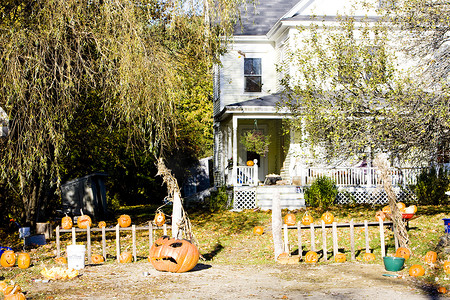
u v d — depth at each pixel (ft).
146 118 40.50
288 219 45.68
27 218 54.34
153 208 88.07
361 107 44.57
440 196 63.52
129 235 50.96
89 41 40.09
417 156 45.73
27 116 36.42
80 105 51.24
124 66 37.65
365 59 45.91
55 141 37.09
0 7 39.47
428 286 25.66
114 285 26.81
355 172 68.03
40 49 36.83
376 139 42.45
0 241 48.34
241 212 64.34
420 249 36.17
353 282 26.96
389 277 28.27
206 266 33.45
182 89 43.80
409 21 43.50
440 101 40.16
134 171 98.22
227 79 77.15
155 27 44.24
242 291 24.95
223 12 44.73
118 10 39.24
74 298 23.61
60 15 36.94
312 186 64.69
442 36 43.78
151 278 28.89
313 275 29.32
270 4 82.23
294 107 50.85
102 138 59.11
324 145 48.83
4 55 35.22
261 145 69.10
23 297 22.70
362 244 40.70
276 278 28.55
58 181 38.52
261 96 77.30
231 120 73.67
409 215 43.24
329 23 67.21
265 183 69.21
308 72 49.24
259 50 77.71
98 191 69.36
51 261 36.01
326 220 45.70
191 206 79.10
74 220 66.33
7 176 38.60
